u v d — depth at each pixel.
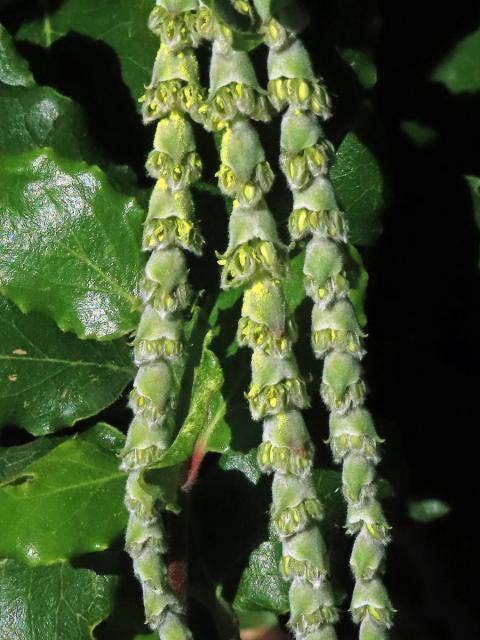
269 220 0.20
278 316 0.20
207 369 0.21
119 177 0.24
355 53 0.24
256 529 0.24
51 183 0.23
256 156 0.20
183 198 0.21
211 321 0.23
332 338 0.20
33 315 0.25
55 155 0.23
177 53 0.20
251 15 0.20
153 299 0.21
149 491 0.20
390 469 0.25
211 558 0.24
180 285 0.21
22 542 0.22
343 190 0.24
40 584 0.25
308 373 0.22
